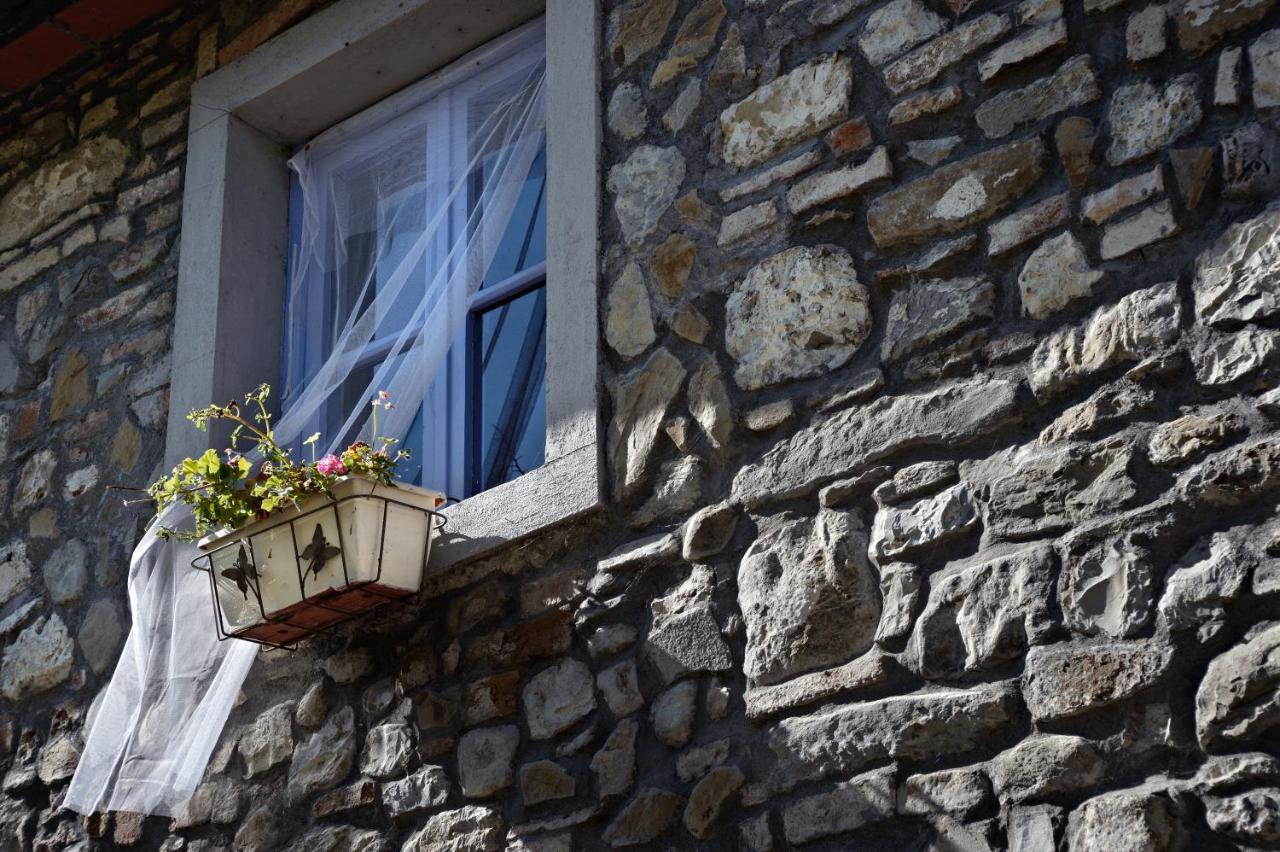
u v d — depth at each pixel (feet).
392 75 17.74
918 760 11.31
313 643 15.12
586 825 12.71
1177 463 10.98
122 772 14.98
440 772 13.74
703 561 12.92
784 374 13.07
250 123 18.38
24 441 18.75
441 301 16.22
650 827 12.35
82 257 19.21
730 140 14.15
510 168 16.39
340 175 18.21
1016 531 11.46
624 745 12.77
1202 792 10.13
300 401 16.60
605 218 14.67
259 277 17.85
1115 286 11.71
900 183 13.05
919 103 13.15
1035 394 11.76
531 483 14.08
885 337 12.67
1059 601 11.07
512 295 16.19
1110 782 10.48
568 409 14.08
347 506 13.78
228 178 17.97
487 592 14.12
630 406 13.83
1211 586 10.53
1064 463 11.42
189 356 17.35
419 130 17.69
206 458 14.33
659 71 14.87
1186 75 11.92
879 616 11.90
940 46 13.20
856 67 13.62
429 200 17.20
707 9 14.76
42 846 16.37
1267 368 10.85
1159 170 11.79
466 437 15.94
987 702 11.12
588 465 13.70
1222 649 10.37
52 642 17.34
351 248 17.83
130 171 19.21
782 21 14.25
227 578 14.34
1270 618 10.29
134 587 15.89
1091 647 10.85
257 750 15.06
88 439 18.12
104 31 19.51
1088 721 10.71
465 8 16.84
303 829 14.46
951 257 12.56
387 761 14.14
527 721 13.42
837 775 11.62
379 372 16.39
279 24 18.37
